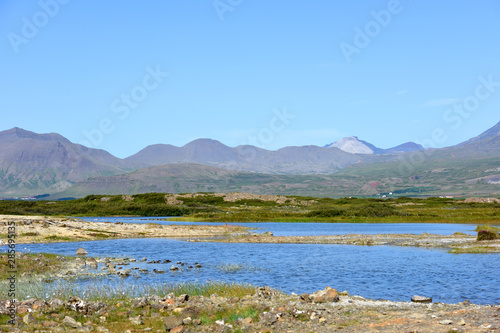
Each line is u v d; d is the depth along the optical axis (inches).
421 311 822.5
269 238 2864.2
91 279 1328.7
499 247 2087.8
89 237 2768.2
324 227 4153.5
